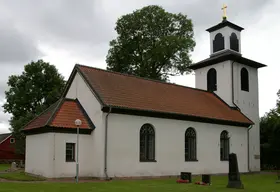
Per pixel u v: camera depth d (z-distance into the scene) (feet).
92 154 73.05
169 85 98.99
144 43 144.25
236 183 61.26
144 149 78.59
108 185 58.90
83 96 78.23
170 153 82.79
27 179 66.08
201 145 90.68
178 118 85.66
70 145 71.56
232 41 116.37
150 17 141.79
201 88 118.83
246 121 104.12
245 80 114.83
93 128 73.31
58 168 68.69
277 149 118.21
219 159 94.89
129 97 79.51
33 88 171.94
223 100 110.42
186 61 143.95
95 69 84.48
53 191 49.34
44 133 71.26
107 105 71.41
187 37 146.72
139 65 147.43
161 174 80.07
